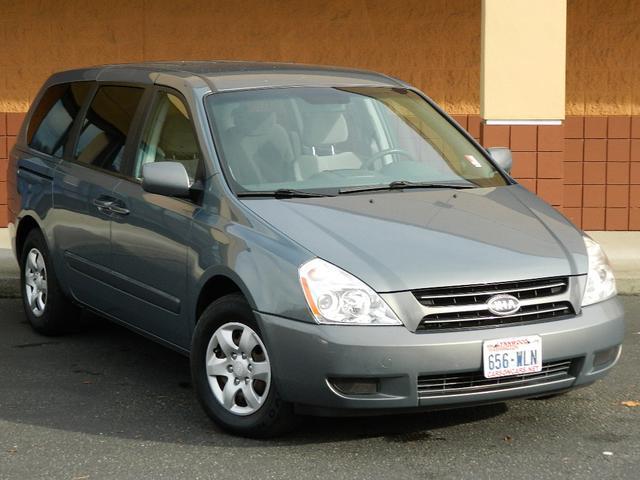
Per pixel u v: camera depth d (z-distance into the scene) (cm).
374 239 616
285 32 1371
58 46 1381
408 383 581
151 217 709
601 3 1355
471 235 633
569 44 1362
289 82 749
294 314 591
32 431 654
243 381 632
